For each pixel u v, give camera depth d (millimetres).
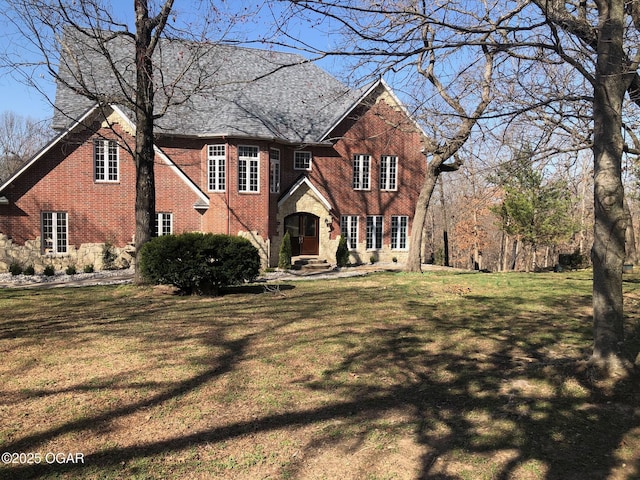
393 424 5078
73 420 5023
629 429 4934
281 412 5344
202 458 4309
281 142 24312
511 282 17641
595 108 6426
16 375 6402
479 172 9297
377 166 27469
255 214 23281
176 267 12836
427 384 6305
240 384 6184
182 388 5996
